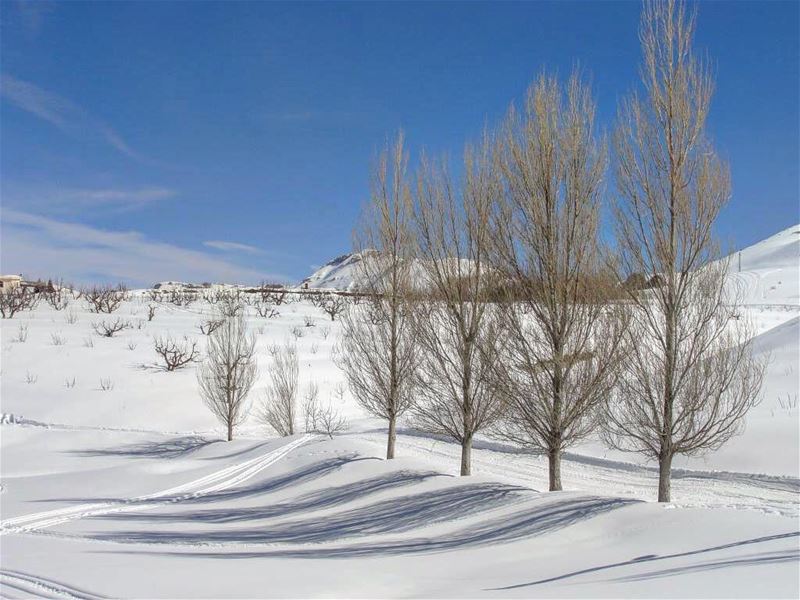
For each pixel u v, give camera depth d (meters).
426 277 17.69
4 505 18.67
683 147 12.22
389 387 19.80
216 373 29.16
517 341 13.74
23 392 31.38
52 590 8.02
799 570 6.37
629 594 6.22
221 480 20.91
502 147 14.10
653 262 12.47
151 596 7.59
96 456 26.33
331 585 8.05
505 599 6.56
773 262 127.56
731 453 19.61
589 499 11.70
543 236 13.53
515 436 14.90
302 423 31.38
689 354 12.15
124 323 42.53
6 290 52.59
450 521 12.24
